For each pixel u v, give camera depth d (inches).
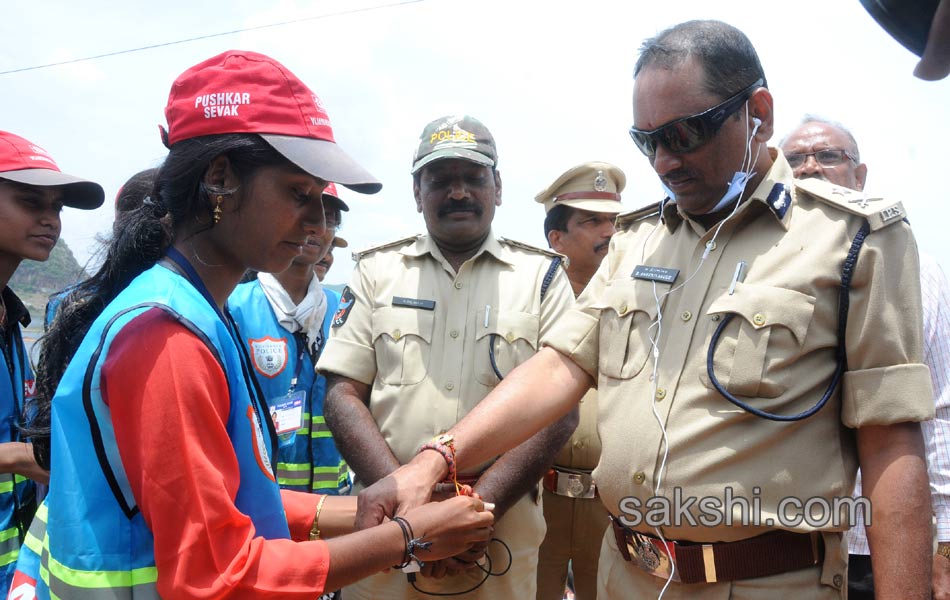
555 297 116.9
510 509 109.4
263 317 133.3
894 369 65.6
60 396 55.3
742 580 69.2
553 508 138.4
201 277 60.4
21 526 111.3
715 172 71.6
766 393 67.8
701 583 70.7
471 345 113.5
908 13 63.1
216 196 58.1
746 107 71.6
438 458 80.8
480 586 106.2
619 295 79.6
